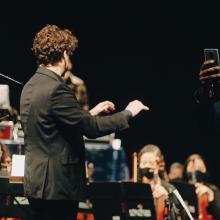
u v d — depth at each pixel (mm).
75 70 21781
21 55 21047
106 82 21828
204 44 21781
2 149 10844
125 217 11281
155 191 12023
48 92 7039
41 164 6996
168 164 21953
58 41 7379
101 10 21750
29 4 21188
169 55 21922
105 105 7570
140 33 21922
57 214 7059
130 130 21828
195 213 12281
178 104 21953
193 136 21844
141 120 21891
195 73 21859
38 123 7047
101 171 14617
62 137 7035
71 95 7090
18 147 11750
